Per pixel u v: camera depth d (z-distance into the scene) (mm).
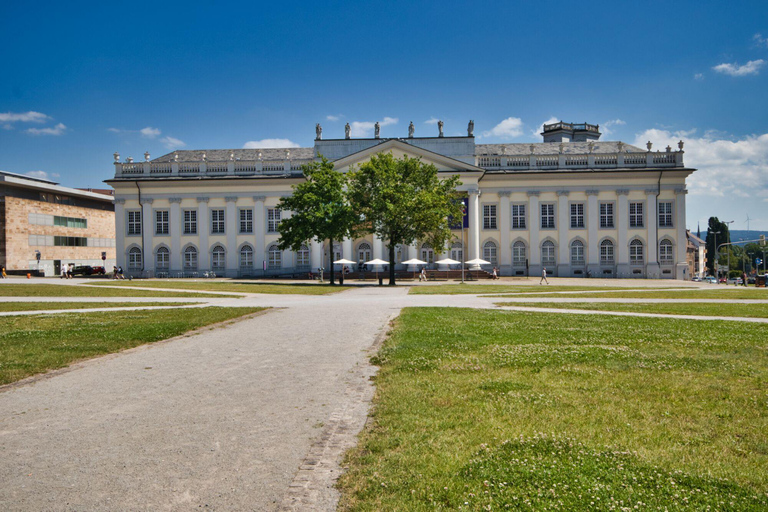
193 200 80625
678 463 6965
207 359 14602
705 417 8852
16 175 93875
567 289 47375
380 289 48031
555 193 78625
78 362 14203
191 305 30891
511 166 79812
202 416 9414
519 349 14836
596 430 8195
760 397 9984
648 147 79375
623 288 49031
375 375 12438
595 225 77750
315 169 58219
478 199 78062
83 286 47500
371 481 6566
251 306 29531
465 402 9781
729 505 5832
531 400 9852
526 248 78938
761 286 61656
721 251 147750
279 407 9930
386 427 8516
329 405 10016
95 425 8961
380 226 57094
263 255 80125
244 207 80562
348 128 82312
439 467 6883
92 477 6883
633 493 6090
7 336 18000
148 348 16328
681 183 76812
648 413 9086
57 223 91812
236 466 7180
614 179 77625
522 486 6320
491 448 7445
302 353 15375
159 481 6750
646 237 77250
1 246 81750
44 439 8289
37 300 34344
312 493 6344
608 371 12188
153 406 10078
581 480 6410
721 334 17875
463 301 33312
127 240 80938
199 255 80250
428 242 58438
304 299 35688
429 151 76188
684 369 12391
